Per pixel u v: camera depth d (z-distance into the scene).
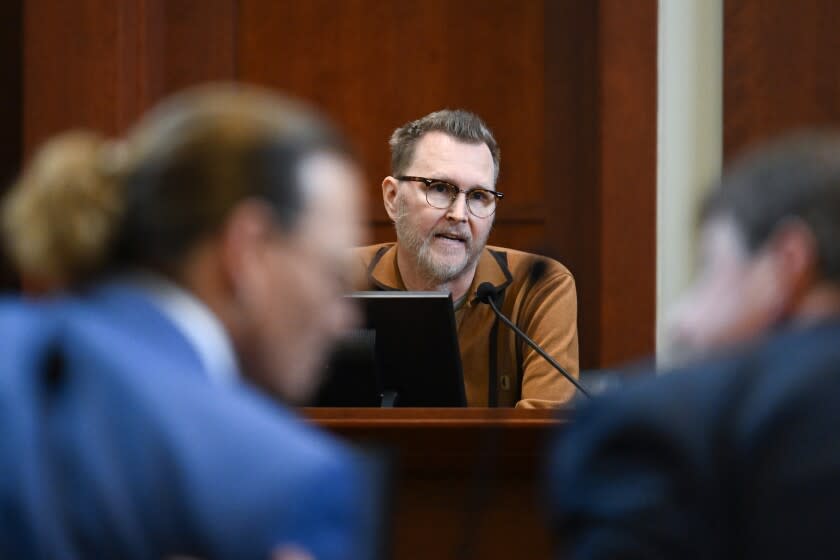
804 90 11.04
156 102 11.84
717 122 11.20
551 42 11.67
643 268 11.19
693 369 3.36
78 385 2.71
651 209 11.20
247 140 2.96
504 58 11.73
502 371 8.62
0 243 3.27
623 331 11.20
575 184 11.59
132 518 2.56
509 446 5.73
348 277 3.11
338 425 5.76
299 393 3.20
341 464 2.68
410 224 8.81
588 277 11.50
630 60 11.26
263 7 11.95
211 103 3.05
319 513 2.61
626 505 3.18
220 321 3.00
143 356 2.78
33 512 2.55
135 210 2.94
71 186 2.95
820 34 11.04
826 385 3.15
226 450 2.63
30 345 2.81
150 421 2.65
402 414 5.77
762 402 3.17
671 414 3.23
